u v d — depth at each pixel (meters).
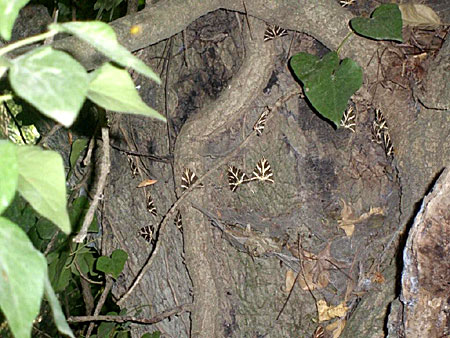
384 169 1.31
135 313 1.47
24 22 1.40
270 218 1.32
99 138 1.42
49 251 1.47
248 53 1.29
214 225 1.34
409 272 1.12
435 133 1.22
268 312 1.34
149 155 1.38
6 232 0.52
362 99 1.28
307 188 1.31
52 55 0.50
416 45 1.26
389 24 1.19
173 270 1.41
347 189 1.31
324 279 1.31
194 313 1.36
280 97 1.29
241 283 1.34
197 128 1.32
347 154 1.31
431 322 1.13
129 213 1.44
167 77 1.35
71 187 1.50
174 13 1.24
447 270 1.11
